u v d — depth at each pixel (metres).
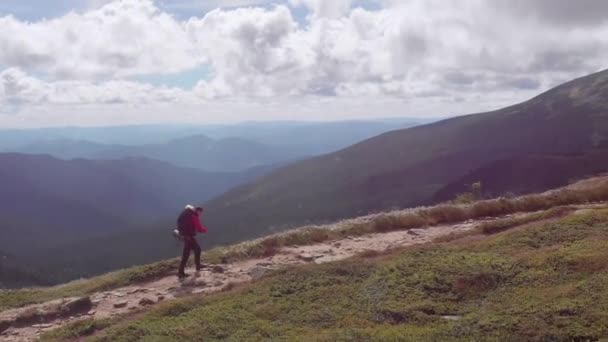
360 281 17.95
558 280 14.86
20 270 123.38
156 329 15.03
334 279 18.20
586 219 21.25
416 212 29.59
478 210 29.31
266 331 14.12
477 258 18.09
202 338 14.04
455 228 26.62
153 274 22.05
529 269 16.19
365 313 14.89
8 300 20.92
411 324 13.71
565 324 11.63
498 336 11.63
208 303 17.30
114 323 16.64
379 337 12.41
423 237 25.02
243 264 22.86
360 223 28.28
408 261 18.78
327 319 14.77
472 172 140.50
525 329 11.75
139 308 18.00
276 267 21.02
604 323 11.32
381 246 23.89
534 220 24.75
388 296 15.80
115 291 20.55
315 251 23.91
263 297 17.12
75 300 18.69
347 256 22.44
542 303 13.16
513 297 14.27
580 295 13.16
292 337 13.38
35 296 21.50
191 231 21.48
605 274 14.30
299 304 16.20
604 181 35.75
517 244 19.55
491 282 15.80
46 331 16.78
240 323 14.95
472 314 13.47
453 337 12.05
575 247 17.47
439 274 16.84
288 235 26.09
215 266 22.12
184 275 21.41
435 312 14.42
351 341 12.34
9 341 16.27
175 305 17.00
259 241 25.53
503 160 138.12
